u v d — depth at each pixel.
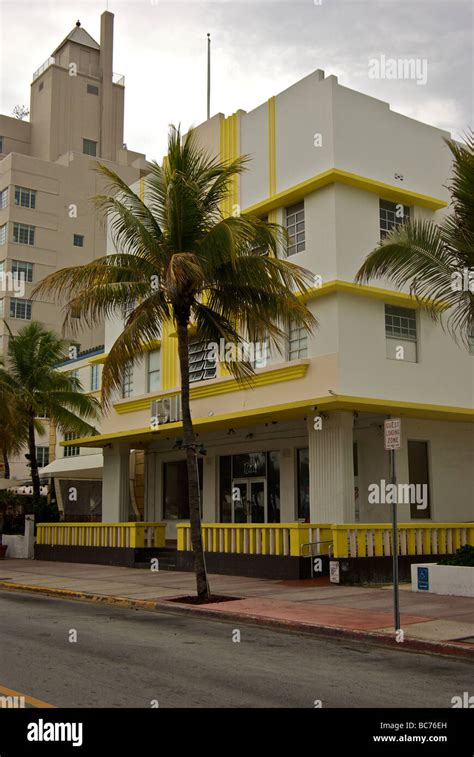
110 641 11.15
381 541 18.52
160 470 29.53
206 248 15.15
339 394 19.53
